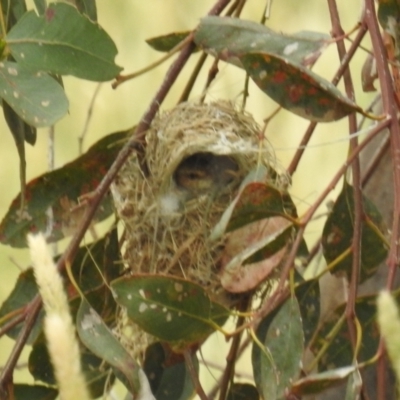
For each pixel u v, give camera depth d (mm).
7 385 3814
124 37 5422
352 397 3748
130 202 3930
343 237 3871
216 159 3939
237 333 3812
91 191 3922
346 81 3838
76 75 3828
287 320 3799
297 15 5168
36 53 3820
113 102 5246
